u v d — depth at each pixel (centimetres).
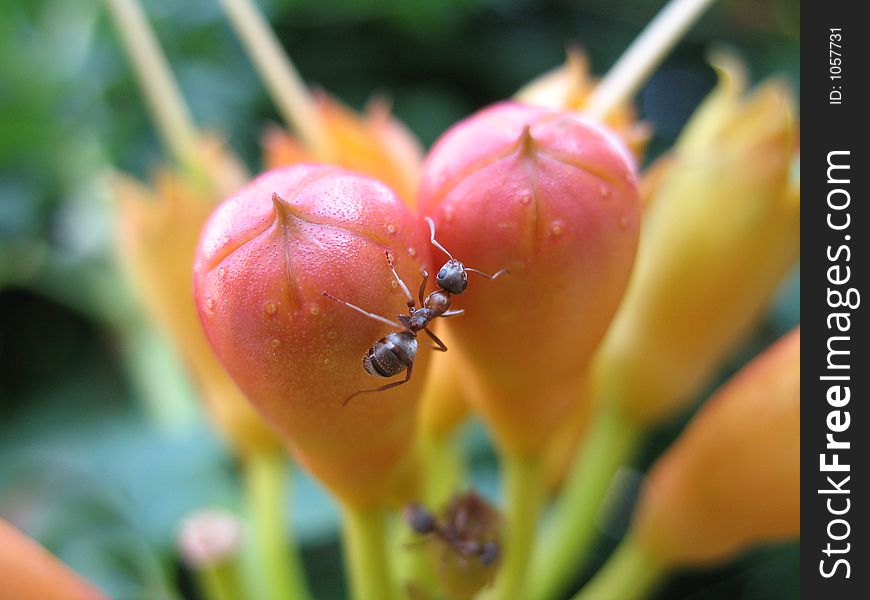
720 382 13
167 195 8
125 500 11
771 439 7
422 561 7
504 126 5
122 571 10
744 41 15
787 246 8
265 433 8
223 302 5
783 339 7
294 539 10
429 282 5
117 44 14
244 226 5
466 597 7
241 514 11
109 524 11
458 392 7
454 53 15
